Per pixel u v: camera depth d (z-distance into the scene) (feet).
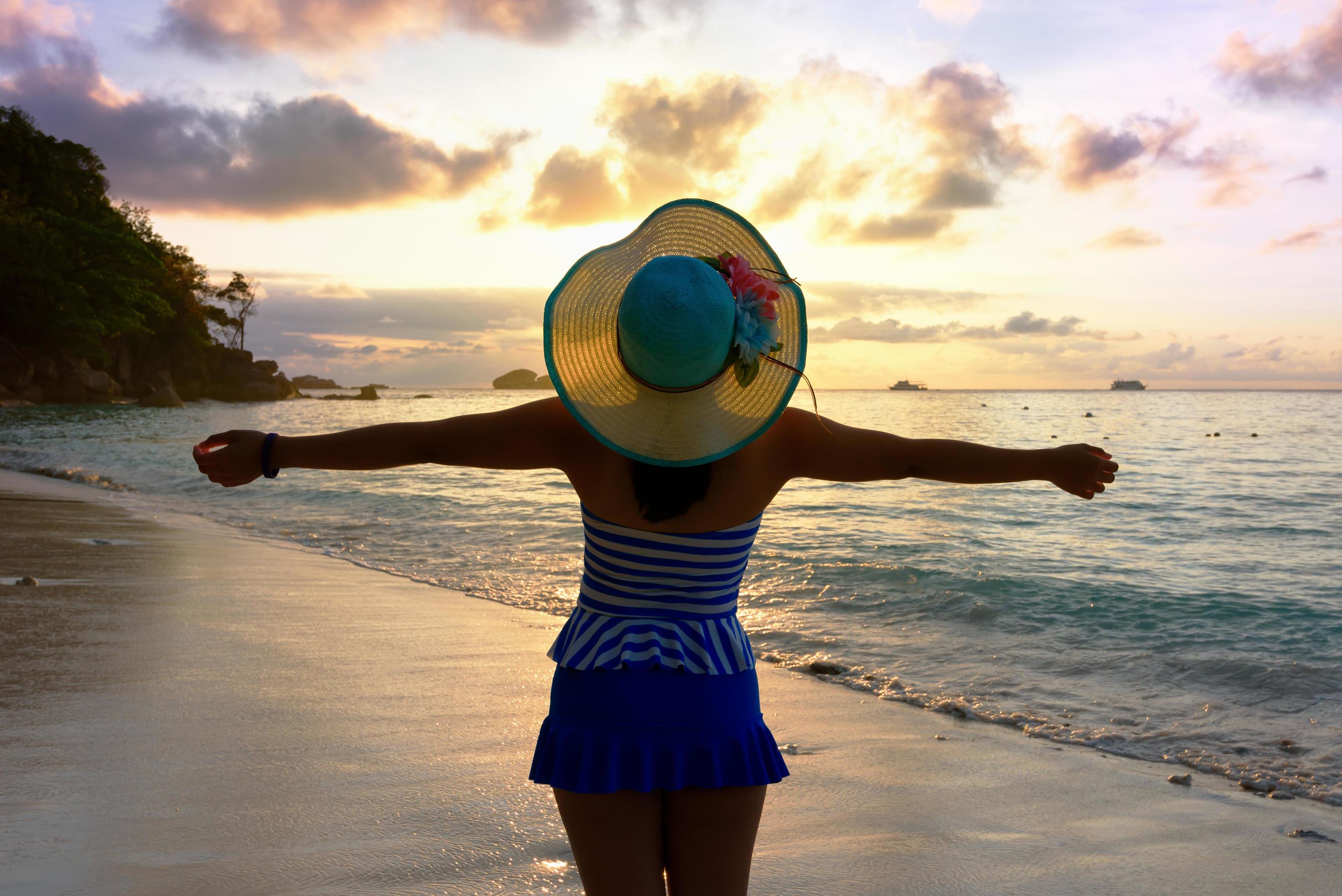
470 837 9.38
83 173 251.80
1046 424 165.58
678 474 5.44
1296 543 36.65
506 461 5.76
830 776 12.01
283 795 10.35
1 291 205.36
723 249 5.87
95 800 10.02
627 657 5.45
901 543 35.58
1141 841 10.20
